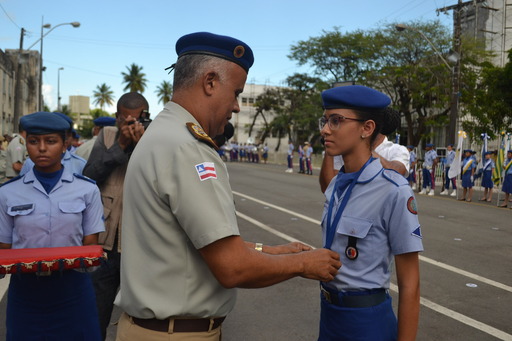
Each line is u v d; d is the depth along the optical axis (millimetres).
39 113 2568
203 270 1566
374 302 1875
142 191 1555
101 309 3016
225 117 1729
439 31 29625
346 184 1979
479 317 4312
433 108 33188
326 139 1968
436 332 3969
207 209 1455
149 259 1571
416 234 1808
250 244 1938
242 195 13305
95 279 2996
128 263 1612
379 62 32094
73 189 2684
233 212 1567
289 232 8000
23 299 2420
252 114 66250
